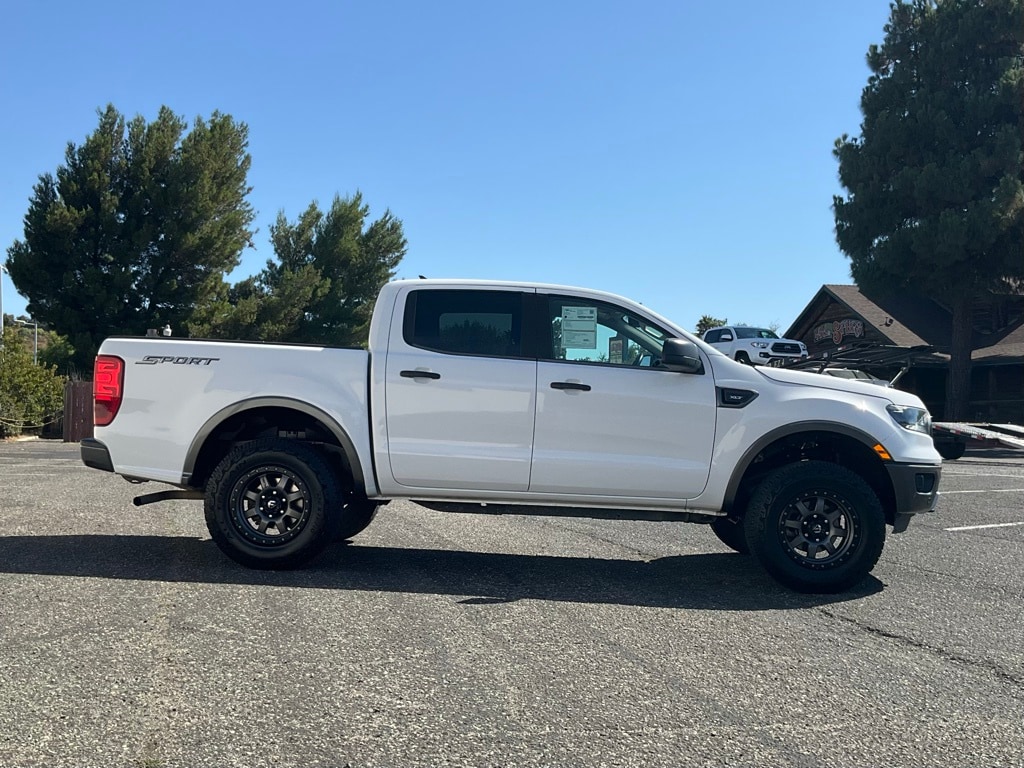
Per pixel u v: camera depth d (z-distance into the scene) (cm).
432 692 389
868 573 643
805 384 623
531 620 509
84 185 2814
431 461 610
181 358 626
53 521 803
